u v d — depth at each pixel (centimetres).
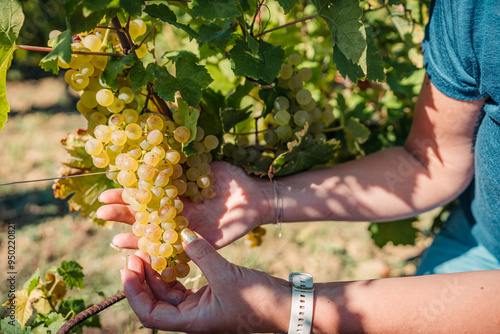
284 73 63
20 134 232
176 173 55
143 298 52
